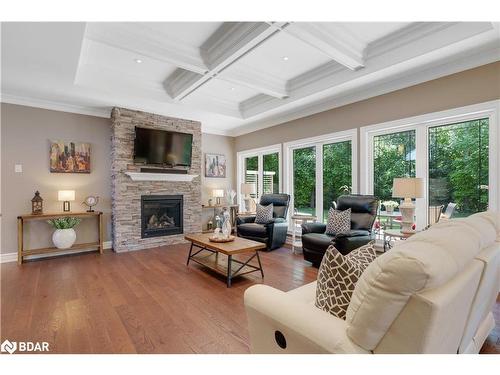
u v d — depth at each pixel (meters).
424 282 0.83
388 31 2.96
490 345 1.91
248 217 5.26
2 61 3.04
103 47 3.18
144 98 4.30
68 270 3.62
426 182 3.48
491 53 2.82
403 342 0.90
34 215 4.00
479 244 1.24
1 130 4.07
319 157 4.88
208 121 5.83
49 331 2.09
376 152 4.05
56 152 4.48
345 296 1.23
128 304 2.56
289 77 4.20
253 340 1.38
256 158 6.48
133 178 4.84
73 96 4.18
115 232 4.70
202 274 3.46
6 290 2.91
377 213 3.76
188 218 5.61
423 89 3.39
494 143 2.90
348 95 4.17
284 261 4.04
